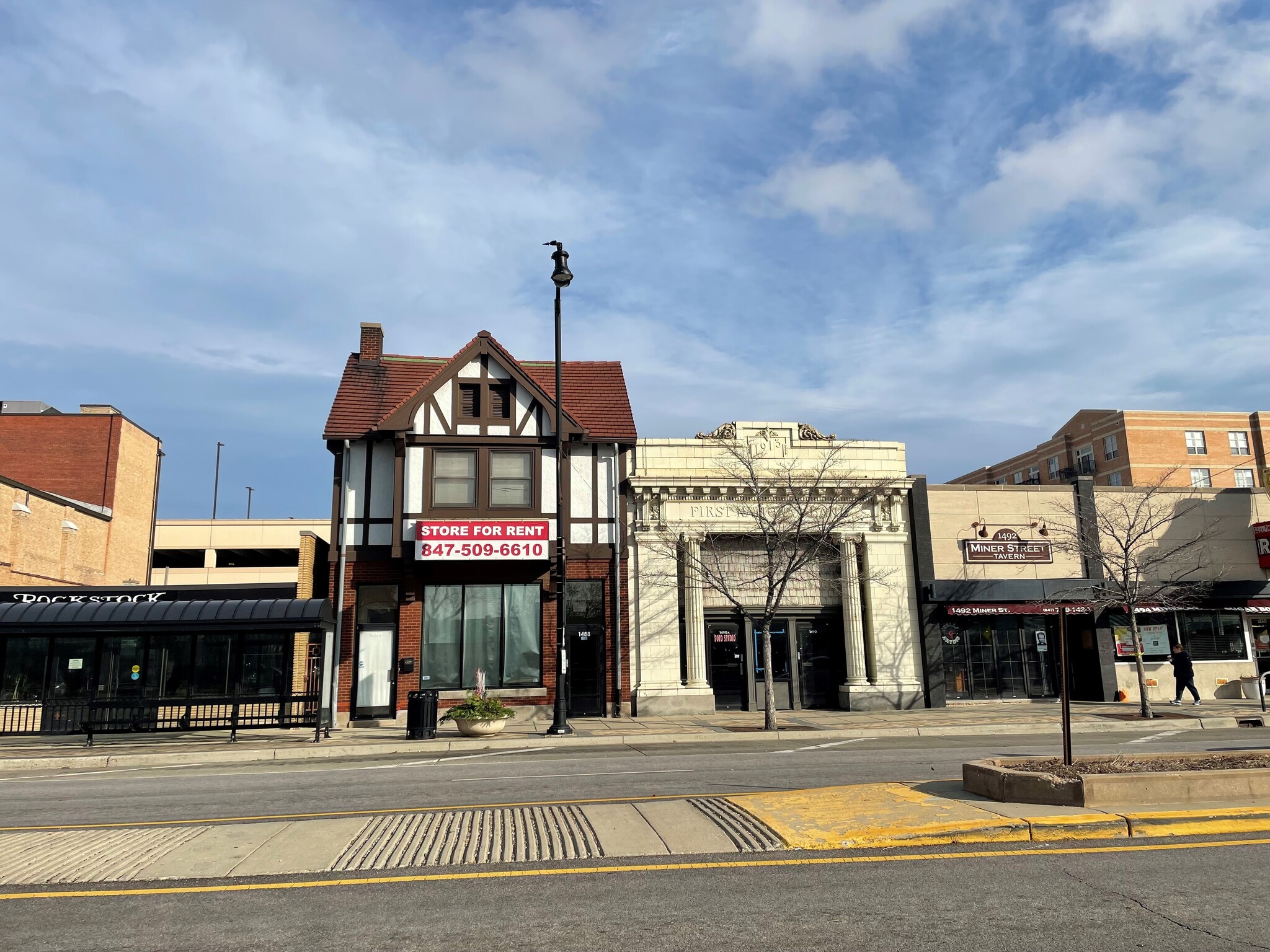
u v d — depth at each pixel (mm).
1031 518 27562
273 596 27016
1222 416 66312
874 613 25812
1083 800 8156
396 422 23641
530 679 24109
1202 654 27781
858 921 5598
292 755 17719
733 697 25422
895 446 26656
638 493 25141
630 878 6605
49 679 21094
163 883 6676
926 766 12773
